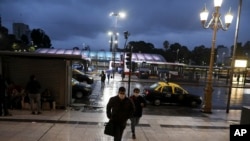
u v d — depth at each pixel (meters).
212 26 13.48
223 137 8.48
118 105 5.80
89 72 48.41
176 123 10.45
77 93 17.59
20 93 11.62
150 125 9.79
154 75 40.28
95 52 68.38
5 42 74.56
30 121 9.19
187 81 38.72
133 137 7.73
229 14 13.39
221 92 29.22
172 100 17.11
